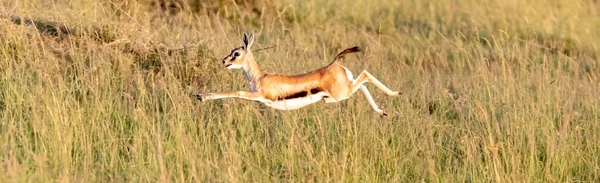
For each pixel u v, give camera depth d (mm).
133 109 33906
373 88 41312
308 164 31016
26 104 33344
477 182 31922
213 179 28594
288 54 44969
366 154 32531
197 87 37844
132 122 33469
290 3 59812
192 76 38625
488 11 62875
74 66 36875
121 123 32625
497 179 31016
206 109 35438
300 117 35219
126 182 28766
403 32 59312
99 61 37125
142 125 32281
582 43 59469
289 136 33062
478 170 32844
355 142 31781
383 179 31734
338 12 60312
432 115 38344
